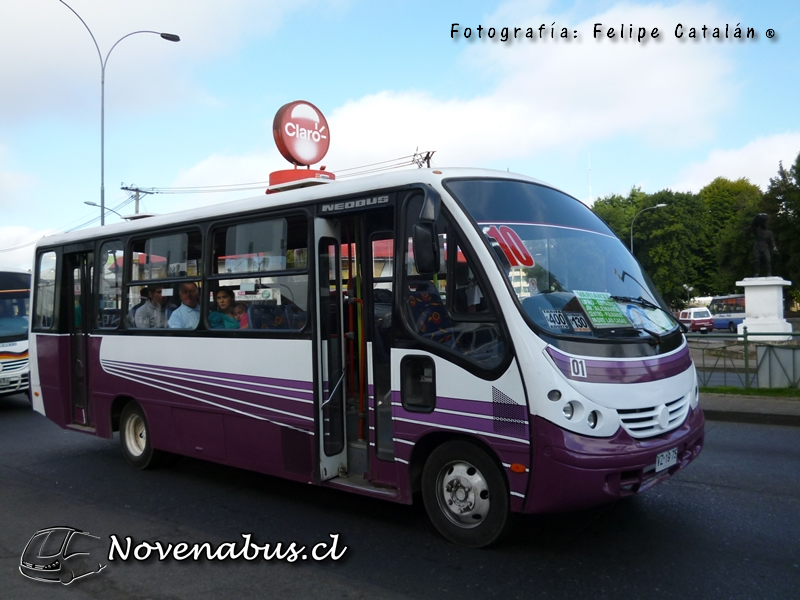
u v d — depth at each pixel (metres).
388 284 5.54
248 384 6.42
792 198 44.34
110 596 4.55
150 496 6.86
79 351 8.73
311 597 4.39
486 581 4.49
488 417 4.74
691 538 5.14
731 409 10.25
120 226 8.05
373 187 5.51
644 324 5.19
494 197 5.27
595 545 5.05
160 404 7.42
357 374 6.04
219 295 6.76
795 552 4.83
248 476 7.61
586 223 5.76
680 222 55.41
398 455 5.31
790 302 55.59
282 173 11.94
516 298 4.72
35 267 9.43
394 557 4.98
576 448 4.40
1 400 14.80
